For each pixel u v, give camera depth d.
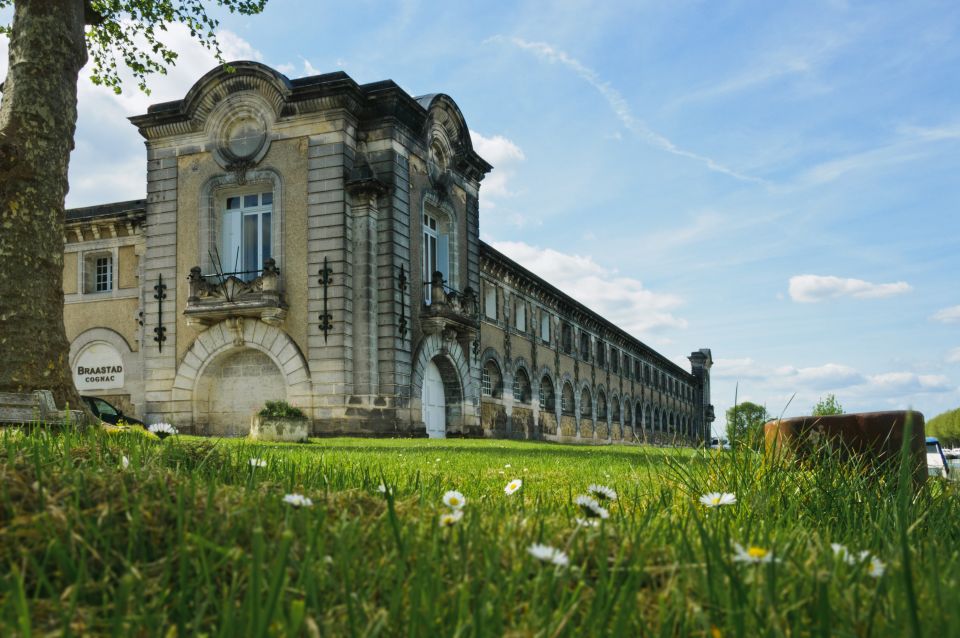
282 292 28.20
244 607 1.72
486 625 1.75
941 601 1.80
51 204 13.26
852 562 2.25
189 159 29.97
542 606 1.91
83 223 33.53
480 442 24.16
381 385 28.12
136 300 32.72
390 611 1.87
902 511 3.07
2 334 12.52
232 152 29.45
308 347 27.70
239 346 28.58
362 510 2.79
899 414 5.02
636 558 2.22
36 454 3.45
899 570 2.15
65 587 2.07
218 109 29.53
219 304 28.12
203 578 2.05
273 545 2.22
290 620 1.71
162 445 4.97
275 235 28.55
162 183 30.23
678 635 1.89
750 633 1.83
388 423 27.81
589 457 12.86
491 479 7.05
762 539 2.85
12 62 13.48
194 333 29.28
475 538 2.36
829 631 1.72
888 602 1.94
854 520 3.89
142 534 2.37
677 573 2.16
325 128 28.28
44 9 13.53
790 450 5.03
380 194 28.56
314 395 27.45
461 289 34.22
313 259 28.00
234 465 5.03
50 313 13.03
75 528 2.32
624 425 66.88
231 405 29.09
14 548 2.18
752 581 2.03
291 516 2.51
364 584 2.07
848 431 5.06
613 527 2.67
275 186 28.70
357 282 28.08
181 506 2.44
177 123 29.95
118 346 32.78
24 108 13.19
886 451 4.96
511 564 2.23
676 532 2.92
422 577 1.96
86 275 34.03
